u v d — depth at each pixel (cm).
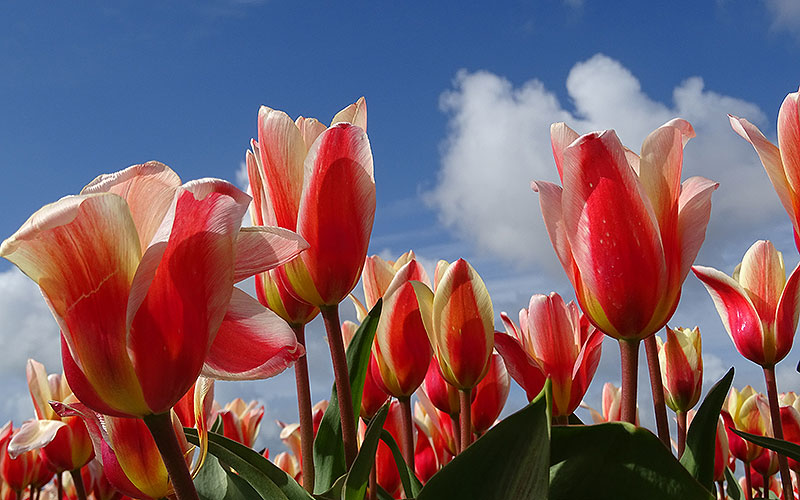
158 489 53
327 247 56
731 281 67
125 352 45
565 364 64
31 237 40
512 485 48
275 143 56
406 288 65
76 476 73
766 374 66
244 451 54
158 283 45
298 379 65
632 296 53
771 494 87
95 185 45
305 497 54
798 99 55
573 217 54
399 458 63
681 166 54
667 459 48
